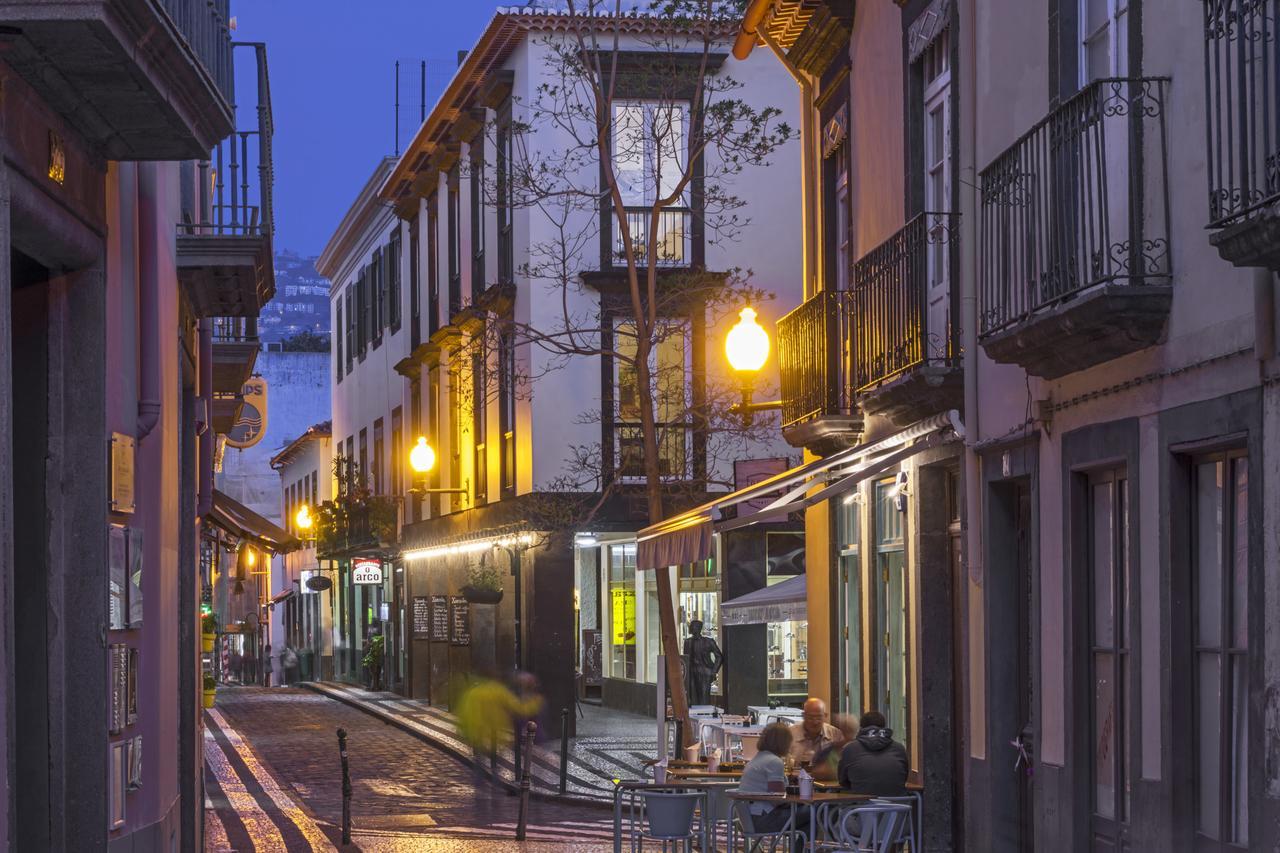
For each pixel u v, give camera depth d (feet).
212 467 67.67
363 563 188.14
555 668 117.39
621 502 115.03
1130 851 39.09
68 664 32.48
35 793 32.12
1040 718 44.83
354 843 71.46
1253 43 30.07
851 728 62.44
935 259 55.42
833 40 67.41
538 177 114.42
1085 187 39.78
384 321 183.62
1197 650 35.96
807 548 73.46
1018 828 48.55
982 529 49.70
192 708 57.72
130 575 35.76
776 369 115.24
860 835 50.83
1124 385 38.86
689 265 115.44
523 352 118.52
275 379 300.61
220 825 79.30
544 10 116.57
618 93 114.73
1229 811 34.14
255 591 301.22
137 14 27.35
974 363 50.06
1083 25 41.96
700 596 121.19
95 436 32.96
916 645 56.85
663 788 55.83
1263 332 31.73
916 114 57.21
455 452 146.30
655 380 114.83
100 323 33.17
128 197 37.09
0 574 26.35
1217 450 34.86
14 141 27.81
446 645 154.30
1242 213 29.58
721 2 94.48
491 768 103.14
